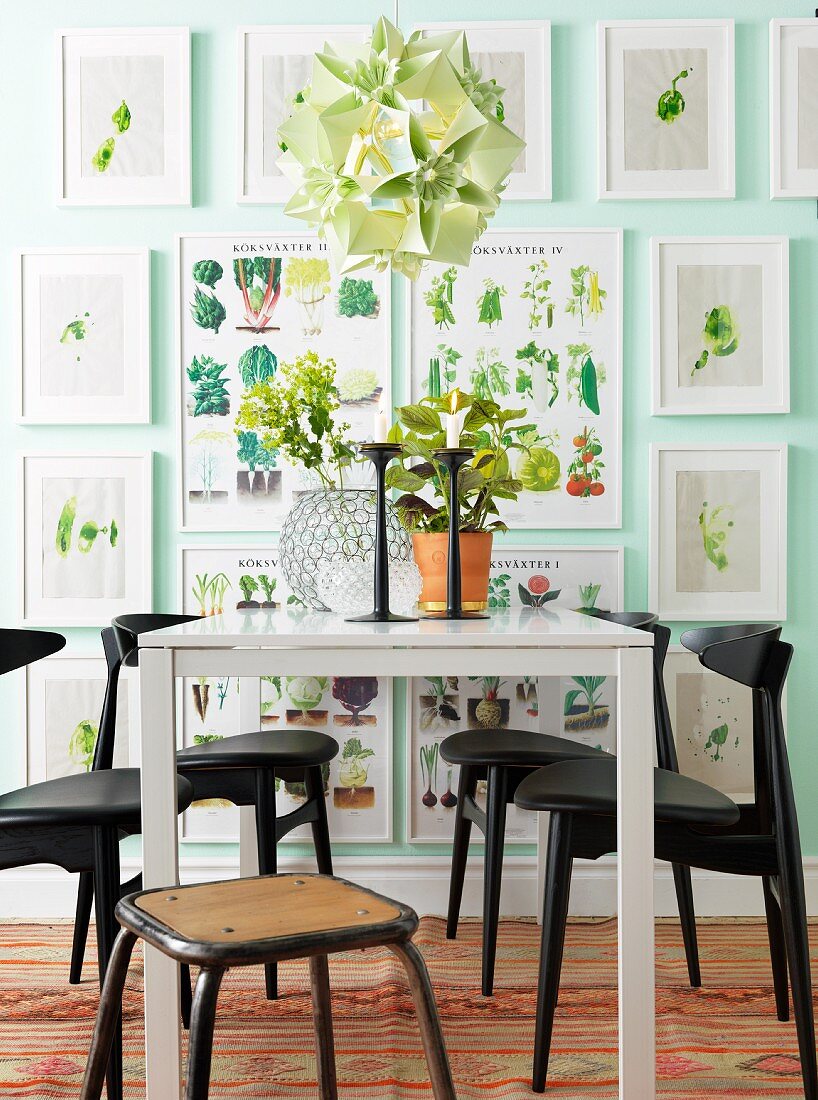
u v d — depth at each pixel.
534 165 2.66
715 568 2.69
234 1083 1.74
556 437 2.67
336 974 2.23
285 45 2.66
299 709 2.67
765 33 2.68
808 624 2.71
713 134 2.67
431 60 1.51
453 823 2.67
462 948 2.39
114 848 1.58
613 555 2.68
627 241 2.68
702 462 2.68
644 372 2.70
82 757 2.68
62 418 2.67
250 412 1.99
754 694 1.75
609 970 2.25
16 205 2.71
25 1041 1.90
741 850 1.65
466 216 1.71
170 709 1.46
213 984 1.02
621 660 1.46
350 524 1.89
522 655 1.47
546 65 2.65
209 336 2.67
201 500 2.68
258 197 2.66
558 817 1.67
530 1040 1.90
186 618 2.34
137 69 2.67
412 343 2.67
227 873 2.67
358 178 1.56
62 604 2.68
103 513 2.69
